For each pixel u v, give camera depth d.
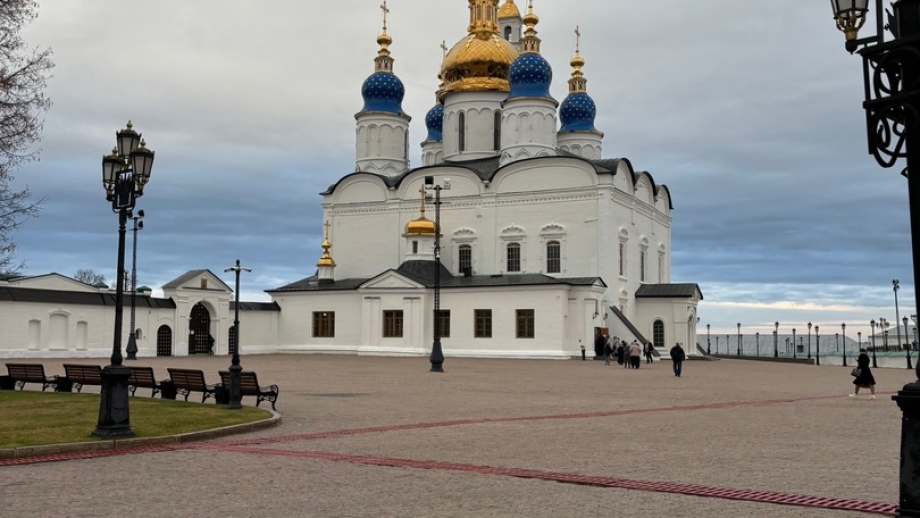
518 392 30.84
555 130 76.00
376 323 69.75
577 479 12.84
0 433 17.12
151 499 11.46
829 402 27.70
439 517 10.38
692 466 14.05
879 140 9.20
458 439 17.55
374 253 77.75
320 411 23.33
